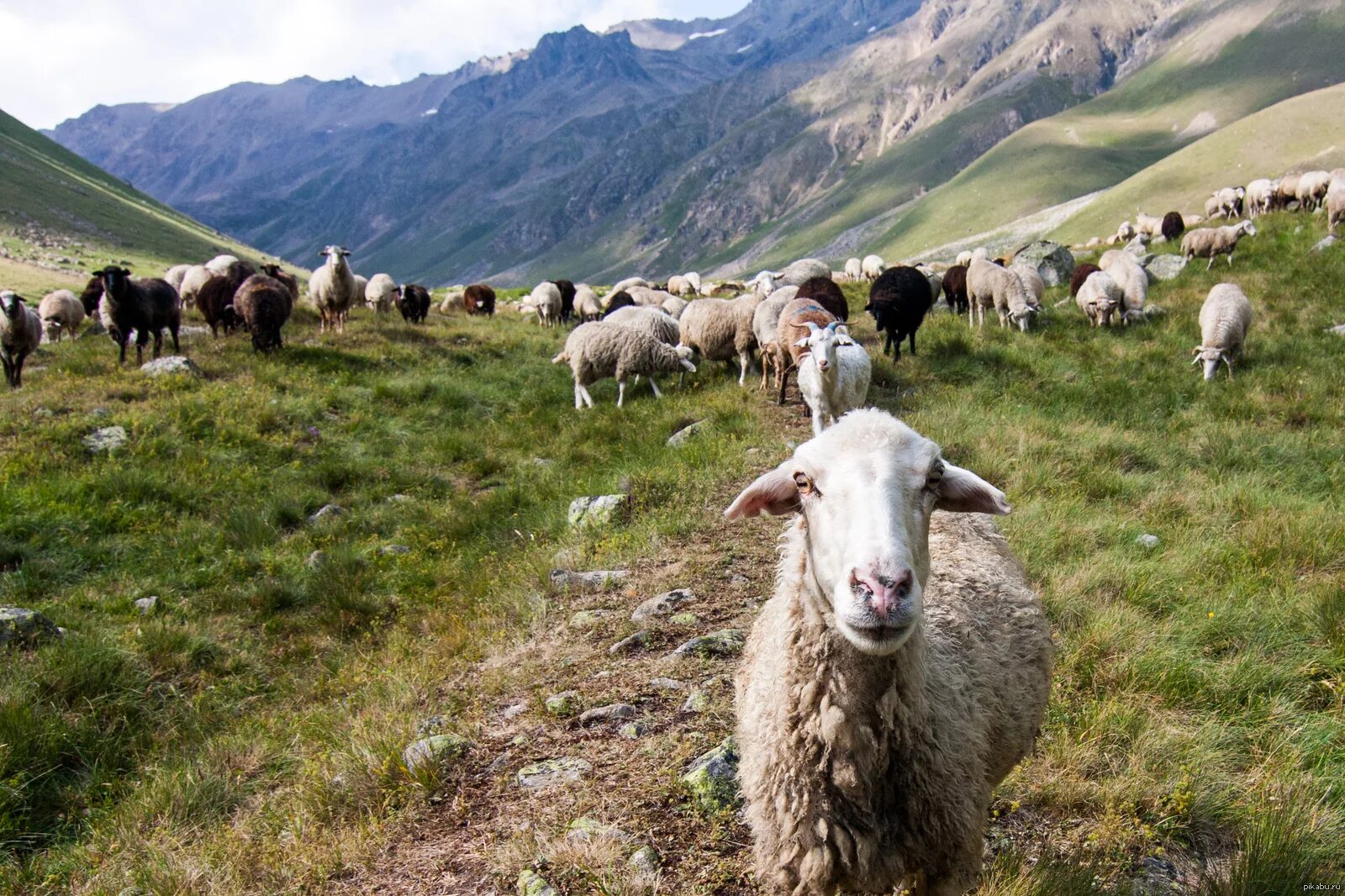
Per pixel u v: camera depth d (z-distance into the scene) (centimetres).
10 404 1171
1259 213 2970
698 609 606
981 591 360
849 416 293
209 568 845
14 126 11688
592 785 417
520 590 700
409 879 376
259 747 549
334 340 1712
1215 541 681
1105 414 1121
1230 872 344
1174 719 442
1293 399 1148
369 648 697
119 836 454
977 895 327
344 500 1034
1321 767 401
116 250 7450
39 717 551
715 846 365
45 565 802
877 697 276
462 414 1360
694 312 1548
